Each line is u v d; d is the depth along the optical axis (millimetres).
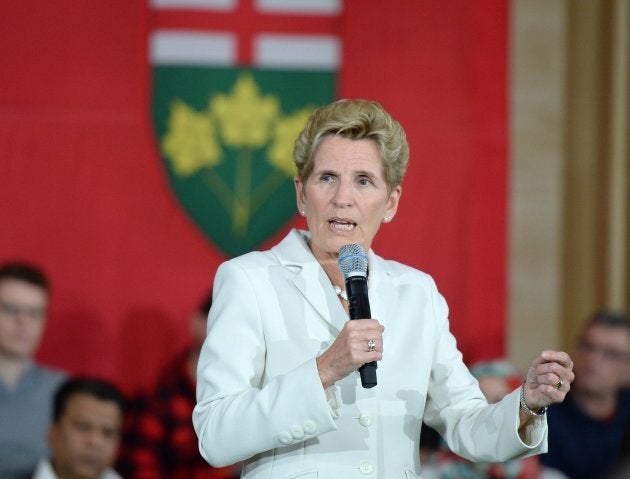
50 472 13852
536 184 18312
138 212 16953
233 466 15125
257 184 17109
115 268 16906
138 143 16984
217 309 6863
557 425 15477
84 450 13734
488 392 14109
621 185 18234
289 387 6332
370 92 17156
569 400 15586
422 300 7109
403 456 6766
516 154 18266
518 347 18219
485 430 6844
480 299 17219
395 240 17094
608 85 18219
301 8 17141
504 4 17312
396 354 6883
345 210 6668
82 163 16859
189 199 17000
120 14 16953
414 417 6848
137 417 15047
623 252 18250
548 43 18344
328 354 6285
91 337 16797
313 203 6770
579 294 18297
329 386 6449
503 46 17312
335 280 7016
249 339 6746
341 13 17156
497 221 17266
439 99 17219
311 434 6340
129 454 14844
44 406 15203
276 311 6797
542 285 18297
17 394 15109
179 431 14977
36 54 16797
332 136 6766
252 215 17078
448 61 17234
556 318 18328
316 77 17141
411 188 17125
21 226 16750
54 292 16766
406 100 17188
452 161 17203
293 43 17109
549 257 18312
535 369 6547
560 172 18359
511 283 18234
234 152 17109
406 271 7277
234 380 6645
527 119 18297
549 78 18328
